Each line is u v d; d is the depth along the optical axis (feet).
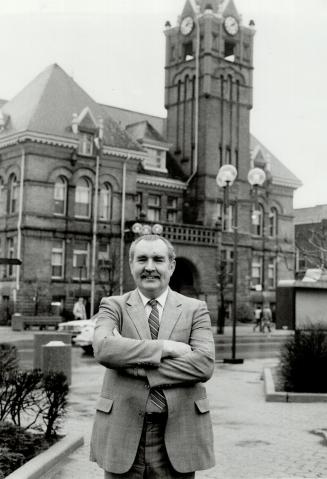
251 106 175.11
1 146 136.98
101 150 140.97
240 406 39.58
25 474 21.06
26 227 130.93
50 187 134.72
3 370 30.71
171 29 176.86
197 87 168.14
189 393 13.38
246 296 169.27
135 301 14.16
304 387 43.47
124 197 146.00
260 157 180.96
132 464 13.05
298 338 46.78
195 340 13.74
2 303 131.03
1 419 26.99
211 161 165.78
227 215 169.37
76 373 57.67
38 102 139.44
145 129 167.22
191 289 152.25
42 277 132.77
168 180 164.35
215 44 168.35
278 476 23.62
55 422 30.25
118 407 13.25
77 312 121.90
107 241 143.33
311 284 58.13
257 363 68.64
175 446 13.06
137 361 12.88
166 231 145.07
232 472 24.20
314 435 30.96
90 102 151.94
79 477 22.80
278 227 183.32
